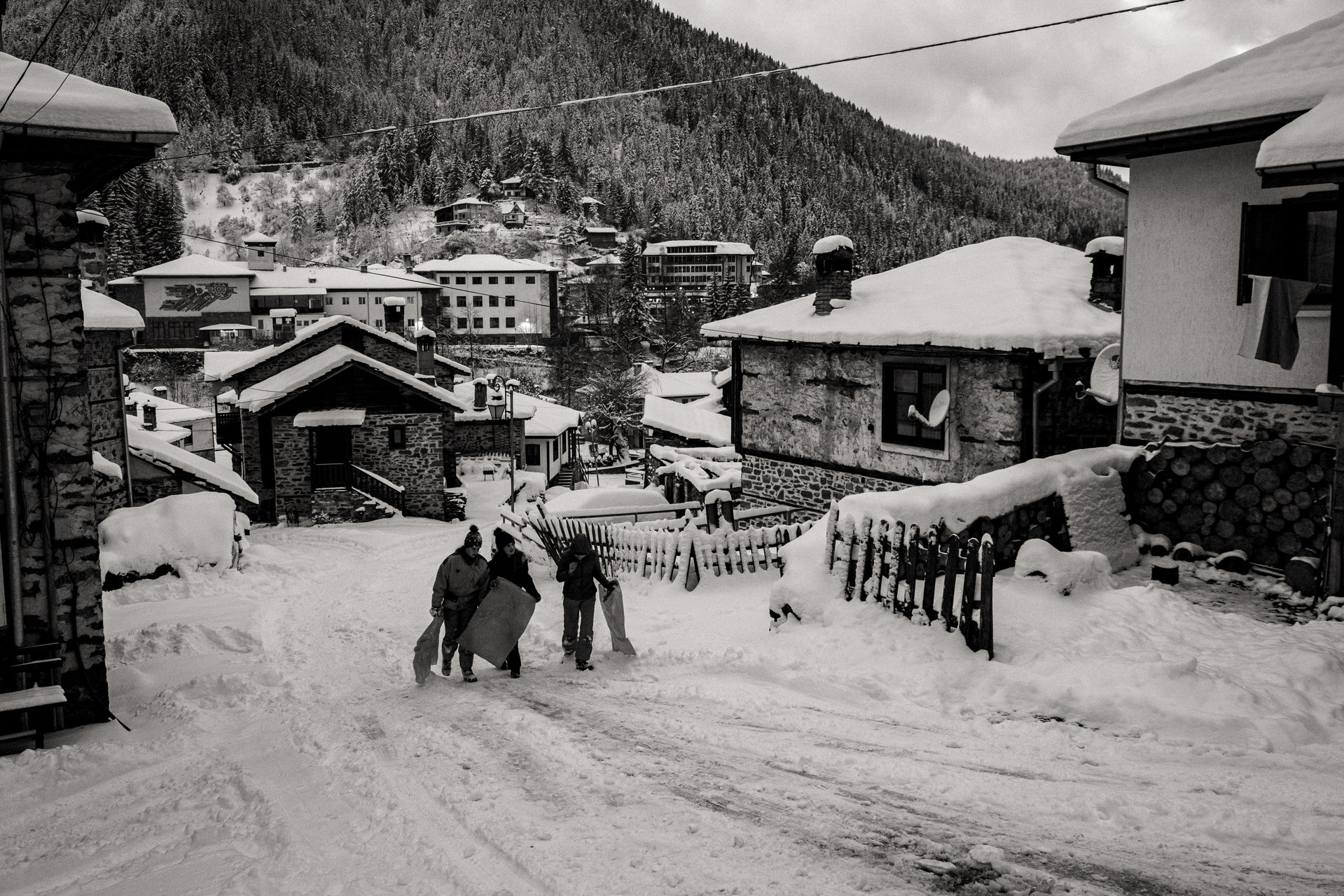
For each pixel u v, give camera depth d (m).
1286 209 11.63
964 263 19.95
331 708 9.69
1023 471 13.31
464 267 124.06
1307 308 12.14
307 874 5.63
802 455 20.55
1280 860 5.24
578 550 10.98
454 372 45.19
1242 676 8.50
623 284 122.69
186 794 7.32
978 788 6.49
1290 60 12.90
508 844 5.82
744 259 163.38
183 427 60.00
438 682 10.59
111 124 8.95
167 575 19.53
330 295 113.44
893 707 8.59
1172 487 13.66
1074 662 9.11
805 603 11.42
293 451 35.69
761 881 5.19
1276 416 12.69
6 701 8.47
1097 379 15.32
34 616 9.23
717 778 6.89
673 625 12.98
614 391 75.88
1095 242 16.97
